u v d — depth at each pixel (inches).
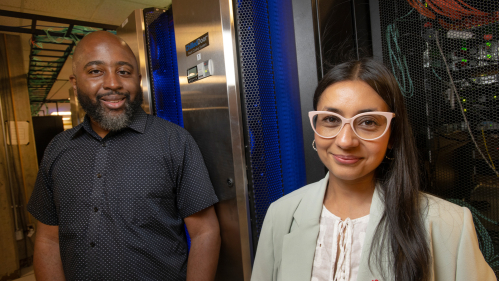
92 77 41.6
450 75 36.7
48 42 172.7
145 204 41.3
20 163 142.8
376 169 27.6
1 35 147.2
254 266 32.4
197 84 51.5
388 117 22.8
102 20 151.8
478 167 35.4
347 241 25.4
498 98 33.6
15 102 145.6
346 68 24.7
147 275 40.9
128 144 43.6
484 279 22.6
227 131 45.7
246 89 45.9
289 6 46.3
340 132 23.4
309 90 44.4
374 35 43.4
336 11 44.7
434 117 38.2
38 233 46.7
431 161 38.7
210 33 46.6
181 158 44.2
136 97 44.9
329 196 28.9
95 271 40.0
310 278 26.4
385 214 24.7
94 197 40.9
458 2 35.4
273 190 48.7
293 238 28.2
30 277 126.1
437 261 23.4
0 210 123.3
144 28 65.4
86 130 43.9
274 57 48.6
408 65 40.1
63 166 43.2
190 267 43.8
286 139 49.9
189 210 44.3
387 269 23.6
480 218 35.5
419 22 38.8
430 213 24.4
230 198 46.8
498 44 33.1
